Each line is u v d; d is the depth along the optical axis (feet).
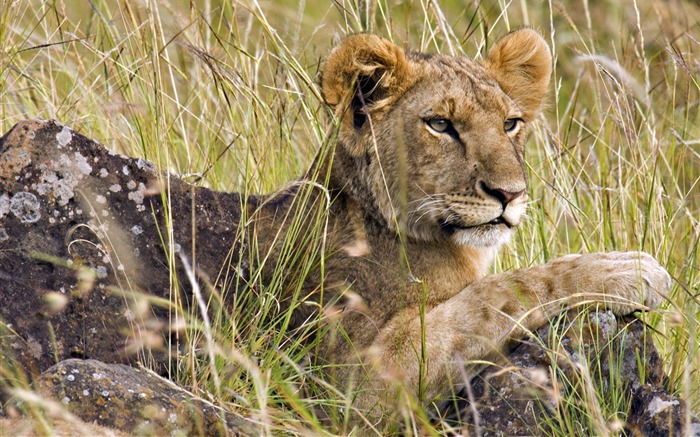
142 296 25.70
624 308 27.27
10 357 24.56
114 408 22.65
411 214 28.86
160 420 22.82
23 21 43.24
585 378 24.82
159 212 27.63
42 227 25.96
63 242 26.16
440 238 29.14
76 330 25.77
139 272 27.14
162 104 32.71
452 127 28.55
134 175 27.37
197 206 28.55
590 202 37.22
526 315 26.07
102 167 26.91
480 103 28.68
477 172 28.04
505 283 27.86
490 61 31.45
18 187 25.80
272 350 26.53
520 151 30.30
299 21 38.45
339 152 29.63
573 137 43.29
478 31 45.34
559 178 36.63
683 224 35.09
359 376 27.12
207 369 26.07
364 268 28.78
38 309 25.46
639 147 35.50
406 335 27.35
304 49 37.78
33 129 26.12
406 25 39.14
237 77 35.27
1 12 35.76
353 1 39.81
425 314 27.81
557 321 26.94
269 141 34.63
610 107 38.32
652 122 39.11
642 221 34.32
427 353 26.99
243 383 26.30
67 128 26.53
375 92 29.58
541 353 26.43
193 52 34.04
